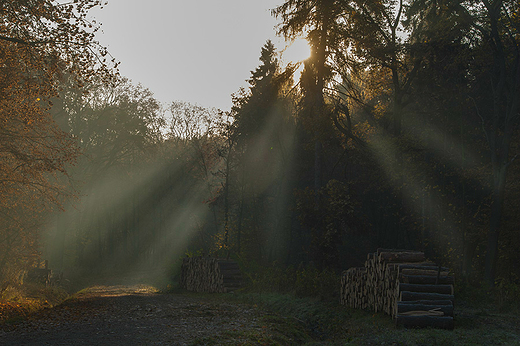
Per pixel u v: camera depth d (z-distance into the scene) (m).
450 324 9.22
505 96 21.56
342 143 27.30
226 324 10.19
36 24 13.65
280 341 8.74
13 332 9.46
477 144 22.72
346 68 25.41
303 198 24.03
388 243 29.34
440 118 24.78
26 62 14.23
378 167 25.73
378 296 11.40
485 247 23.41
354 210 23.52
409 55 24.41
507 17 20.59
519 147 20.89
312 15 24.88
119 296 19.56
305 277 16.39
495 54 20.70
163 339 8.35
